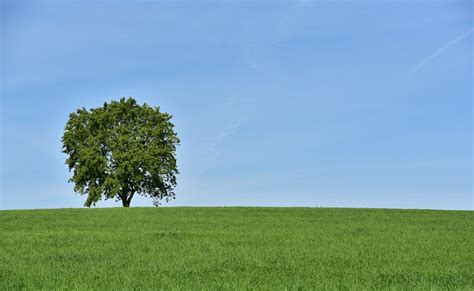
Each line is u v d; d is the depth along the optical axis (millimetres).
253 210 46469
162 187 68188
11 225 33406
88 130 67312
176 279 14383
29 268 16781
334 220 37656
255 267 16734
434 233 29000
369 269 16297
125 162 64062
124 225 33312
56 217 39312
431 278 14711
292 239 25078
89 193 65000
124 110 68688
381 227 32312
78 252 20719
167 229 30672
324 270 16094
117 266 16969
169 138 68562
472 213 44906
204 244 23188
